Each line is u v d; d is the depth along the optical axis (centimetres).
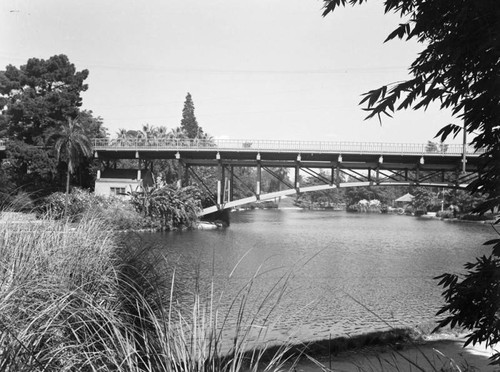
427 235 4994
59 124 5209
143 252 521
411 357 568
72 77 5578
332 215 11344
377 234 5084
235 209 13562
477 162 277
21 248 375
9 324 256
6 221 426
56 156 4925
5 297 278
